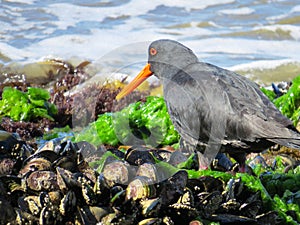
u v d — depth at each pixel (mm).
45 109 14898
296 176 10359
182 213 8203
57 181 8195
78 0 25234
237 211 8594
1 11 23938
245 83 11453
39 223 7785
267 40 22359
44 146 9516
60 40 21781
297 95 13867
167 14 24016
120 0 25125
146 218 8000
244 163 11617
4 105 14781
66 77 17688
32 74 18844
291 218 8867
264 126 10797
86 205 8000
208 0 25172
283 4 24609
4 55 20141
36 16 23625
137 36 22359
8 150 9258
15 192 8242
